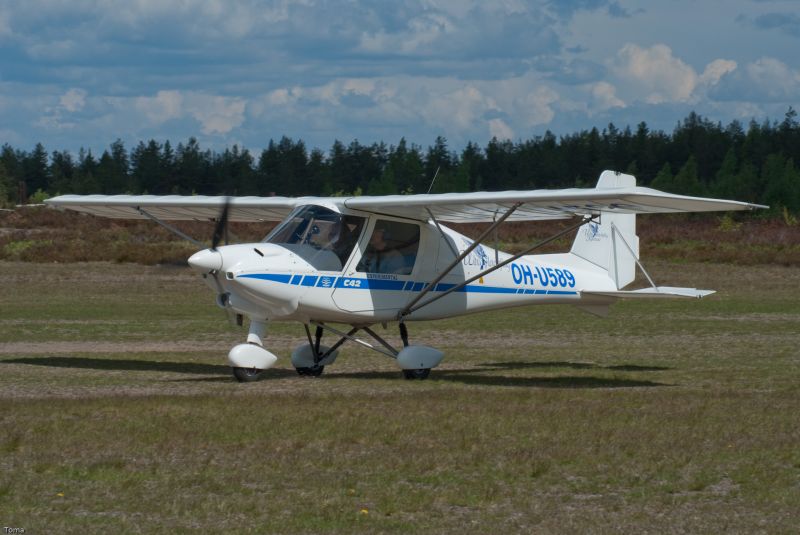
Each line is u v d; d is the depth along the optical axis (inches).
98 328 1710.1
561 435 748.6
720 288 2549.2
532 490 605.0
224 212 1184.2
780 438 742.5
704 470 651.5
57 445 695.1
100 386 1051.3
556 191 1035.3
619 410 863.7
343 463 660.1
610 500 586.2
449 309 1229.7
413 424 783.7
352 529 526.6
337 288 1125.1
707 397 956.6
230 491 593.6
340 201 1131.3
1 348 1448.1
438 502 577.0
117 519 536.4
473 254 1238.9
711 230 4180.6
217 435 735.1
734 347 1489.9
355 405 876.0
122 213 1371.8
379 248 1155.9
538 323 1845.5
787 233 3934.5
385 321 1181.1
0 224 3725.4
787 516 556.4
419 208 1127.0
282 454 681.6
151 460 663.8
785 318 1908.2
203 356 1368.1
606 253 1382.9
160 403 873.5
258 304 1096.2
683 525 538.9
